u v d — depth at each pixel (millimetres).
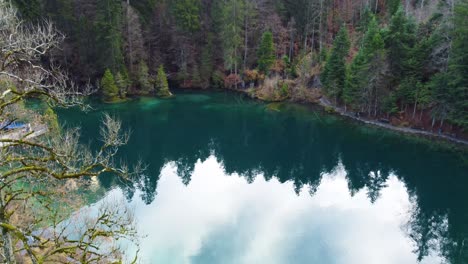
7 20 12391
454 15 45344
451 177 39688
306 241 29062
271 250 27734
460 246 28672
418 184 39125
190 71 72312
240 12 67312
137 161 43125
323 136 52281
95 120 52906
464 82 44094
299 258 26875
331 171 43969
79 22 62312
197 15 69875
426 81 50906
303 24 71438
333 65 57906
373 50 50062
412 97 49969
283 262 26312
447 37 47156
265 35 66688
